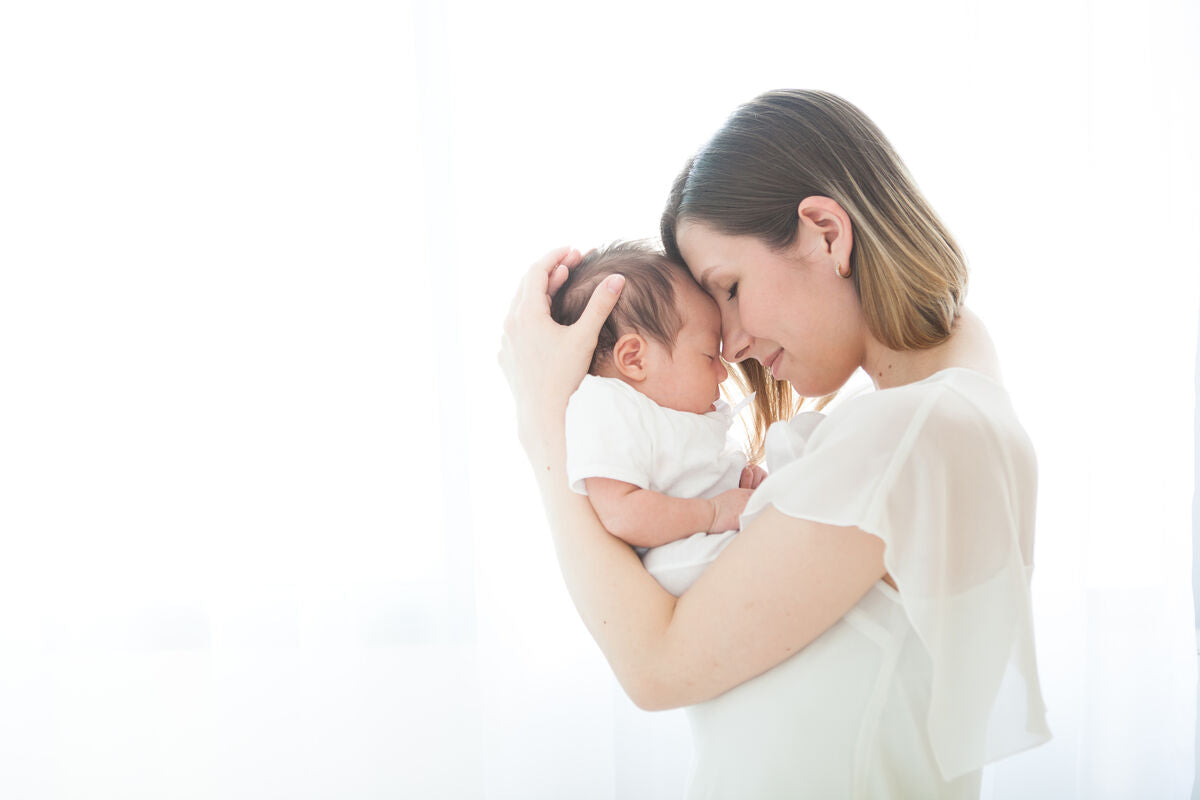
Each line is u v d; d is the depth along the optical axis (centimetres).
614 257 101
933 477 71
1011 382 187
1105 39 186
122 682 178
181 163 175
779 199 84
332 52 177
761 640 74
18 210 173
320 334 177
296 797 178
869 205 82
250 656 177
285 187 177
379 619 179
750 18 180
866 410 75
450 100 177
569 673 181
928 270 82
